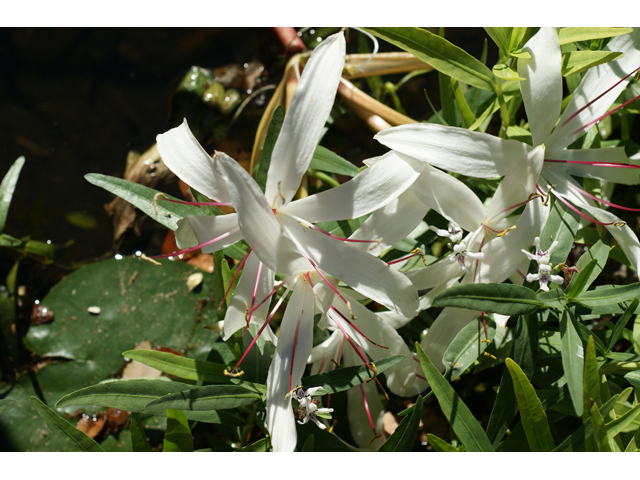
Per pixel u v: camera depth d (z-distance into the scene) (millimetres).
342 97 500
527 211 340
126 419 471
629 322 460
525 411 322
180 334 496
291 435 318
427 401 486
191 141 325
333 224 398
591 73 362
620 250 399
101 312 500
